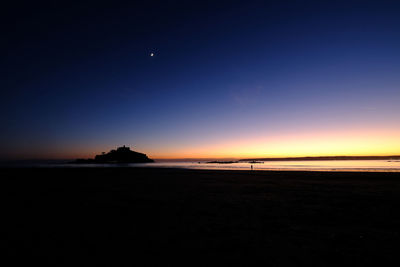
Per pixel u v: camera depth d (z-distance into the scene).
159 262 4.18
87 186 16.83
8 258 4.37
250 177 24.05
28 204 9.87
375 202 10.02
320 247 4.88
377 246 4.92
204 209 8.81
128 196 12.08
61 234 5.81
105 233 5.90
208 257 4.40
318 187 15.36
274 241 5.26
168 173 32.47
